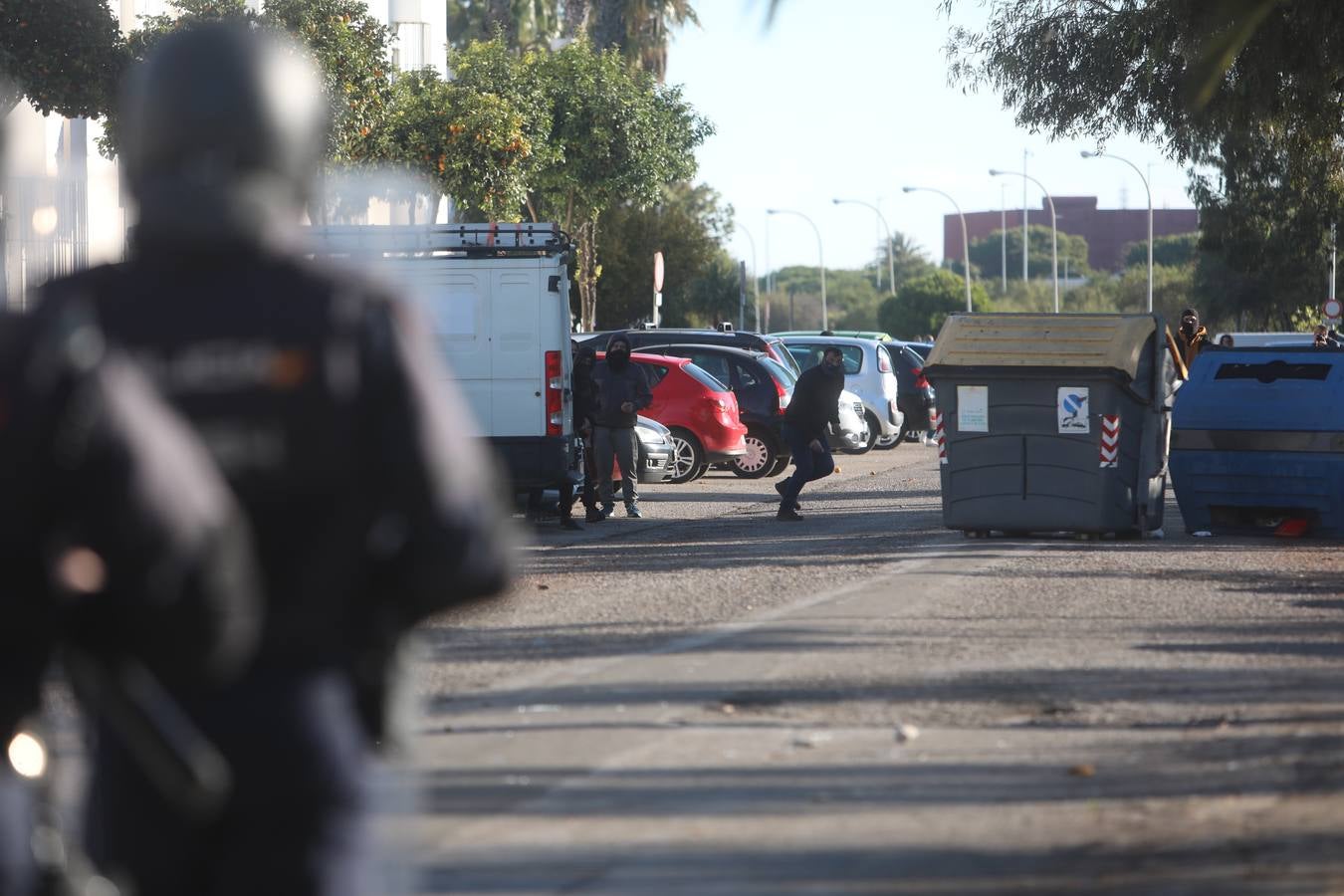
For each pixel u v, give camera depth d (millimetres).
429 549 7852
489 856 17484
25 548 7395
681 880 16688
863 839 18156
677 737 23125
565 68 135375
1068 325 48906
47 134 73375
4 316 7660
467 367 54469
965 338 49500
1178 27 67188
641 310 198000
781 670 28047
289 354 7633
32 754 9273
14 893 8797
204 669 7293
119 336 7648
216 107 7734
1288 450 49562
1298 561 43750
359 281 7906
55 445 7246
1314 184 81312
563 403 54281
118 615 7254
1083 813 19203
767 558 45281
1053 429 48438
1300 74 61188
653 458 70875
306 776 7586
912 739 22984
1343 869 16891
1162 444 50125
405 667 8344
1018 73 80312
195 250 7699
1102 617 33906
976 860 17406
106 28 61656
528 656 29812
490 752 22219
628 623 33625
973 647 30297
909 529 53406
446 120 99438
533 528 55625
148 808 7691
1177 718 24297
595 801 19688
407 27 130625
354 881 7680
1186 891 16344
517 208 106875
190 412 7586
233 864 7578
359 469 7812
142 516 7020
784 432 57906
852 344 100438
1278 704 25203
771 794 20016
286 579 7688
